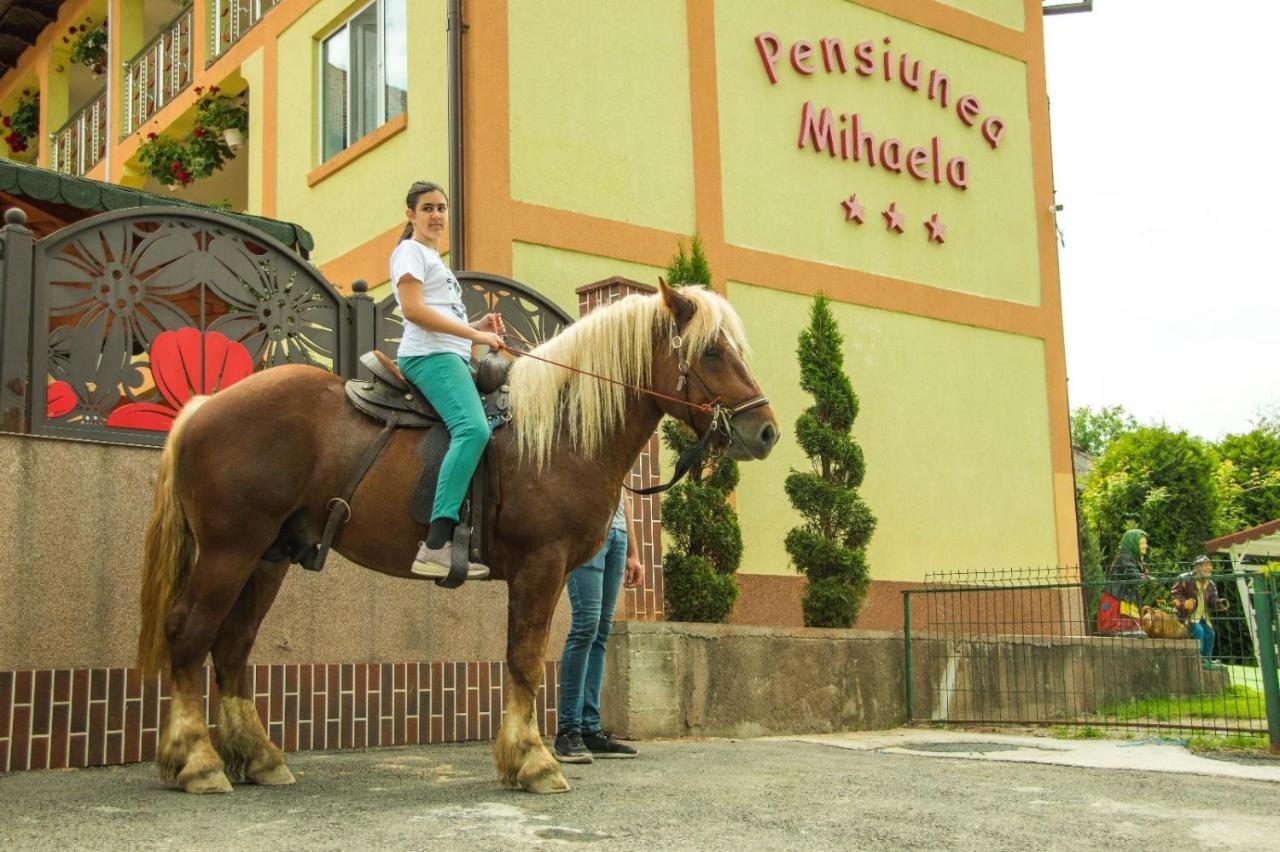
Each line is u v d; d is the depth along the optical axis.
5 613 5.59
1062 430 14.38
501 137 10.41
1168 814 4.78
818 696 8.89
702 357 5.09
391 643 7.00
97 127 17.41
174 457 4.96
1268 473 37.00
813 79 12.91
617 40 11.38
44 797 4.61
